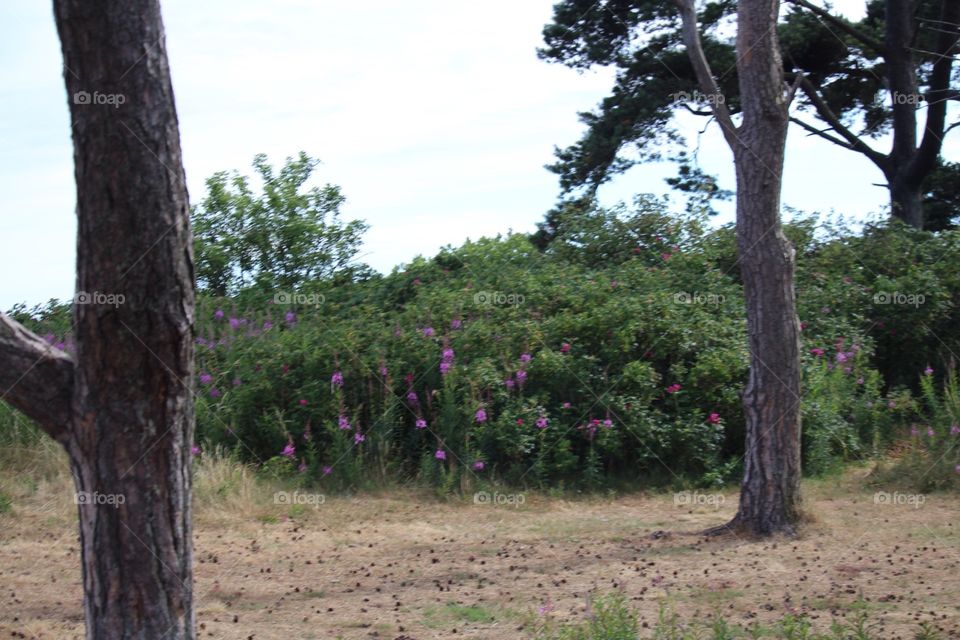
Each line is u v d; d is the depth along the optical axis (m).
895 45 20.25
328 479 11.42
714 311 13.46
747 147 8.77
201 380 12.34
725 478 11.88
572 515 10.38
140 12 4.07
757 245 8.79
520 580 7.60
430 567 8.11
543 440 11.69
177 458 4.34
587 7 21.19
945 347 14.95
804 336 13.91
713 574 7.59
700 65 9.17
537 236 21.47
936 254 15.79
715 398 12.15
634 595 7.04
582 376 11.99
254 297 15.71
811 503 10.14
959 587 7.14
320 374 12.29
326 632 6.35
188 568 4.41
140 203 4.08
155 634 4.29
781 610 6.59
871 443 12.85
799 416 8.95
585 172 21.80
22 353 4.21
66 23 4.02
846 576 7.49
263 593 7.34
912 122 20.59
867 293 15.02
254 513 10.11
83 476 4.30
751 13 8.70
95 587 4.31
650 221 15.83
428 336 12.45
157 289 4.14
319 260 17.05
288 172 17.66
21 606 6.96
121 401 4.21
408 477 11.70
